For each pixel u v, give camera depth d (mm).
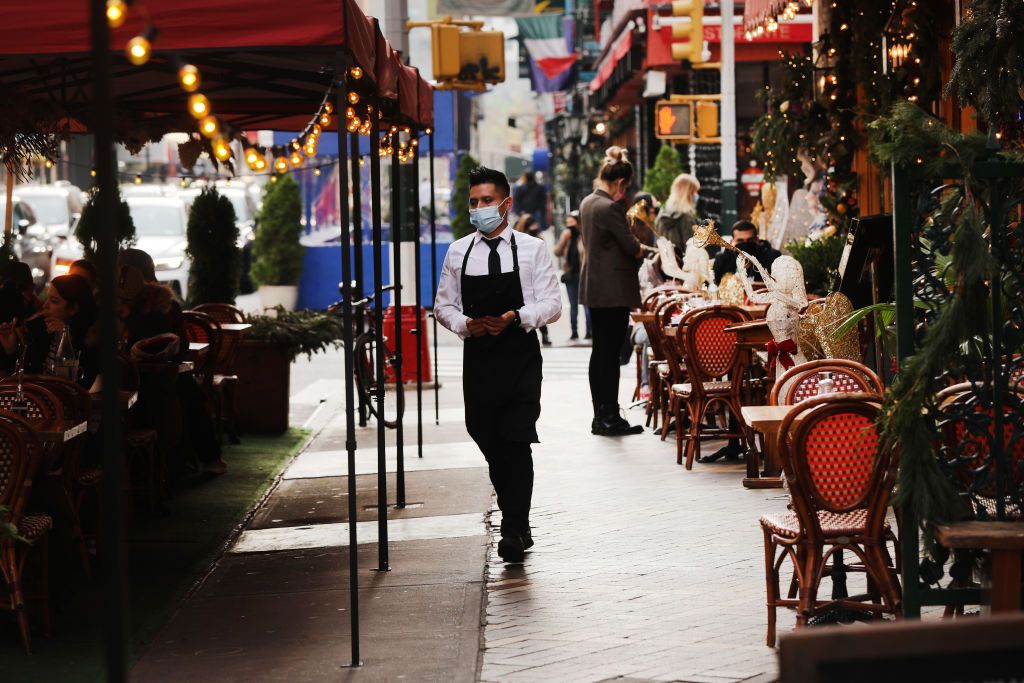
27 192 33625
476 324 8664
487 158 106312
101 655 7344
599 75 39219
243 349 15297
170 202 33344
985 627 2729
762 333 11797
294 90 10180
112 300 3674
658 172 28094
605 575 8477
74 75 10766
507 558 8883
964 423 5930
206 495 11945
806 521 6426
